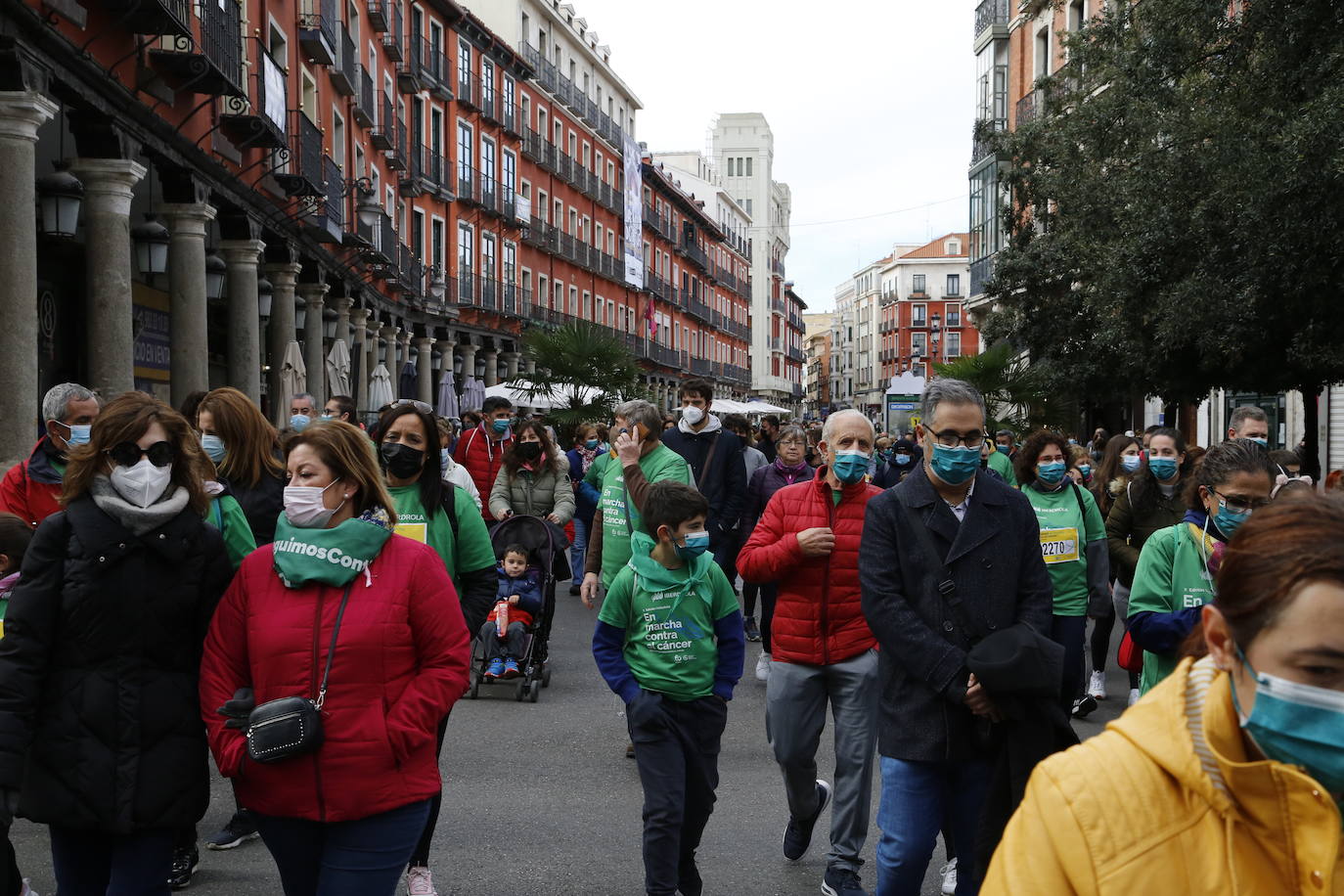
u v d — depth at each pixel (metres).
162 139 14.04
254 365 18.45
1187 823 1.55
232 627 3.36
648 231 70.00
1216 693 1.56
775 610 5.13
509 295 47.47
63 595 3.36
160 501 3.46
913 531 3.93
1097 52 19.64
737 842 5.61
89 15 12.20
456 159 41.78
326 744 3.20
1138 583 4.50
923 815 3.87
